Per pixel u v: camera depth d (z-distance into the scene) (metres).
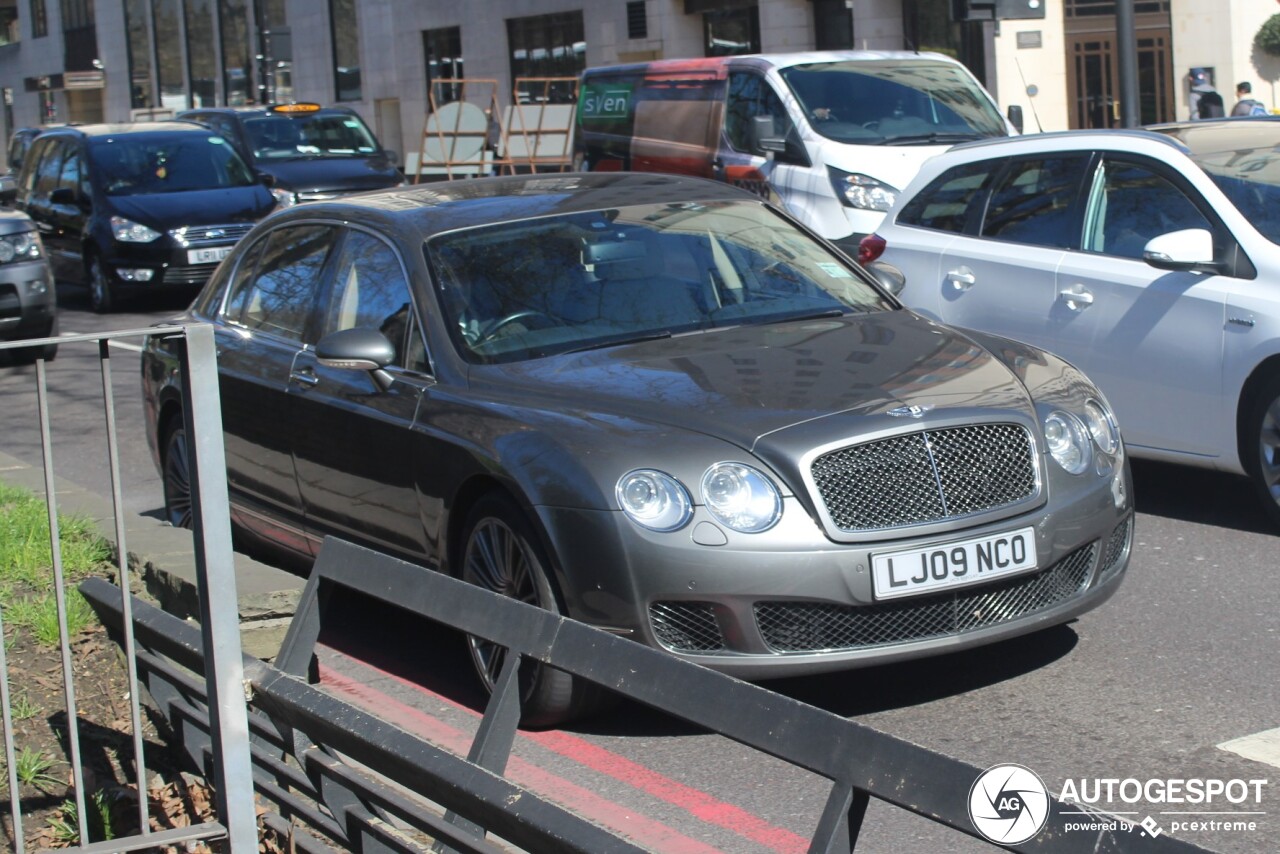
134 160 19.06
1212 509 7.66
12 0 62.53
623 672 3.32
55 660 5.35
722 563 4.70
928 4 24.62
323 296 6.55
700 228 6.50
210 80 48.16
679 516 4.75
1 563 6.18
